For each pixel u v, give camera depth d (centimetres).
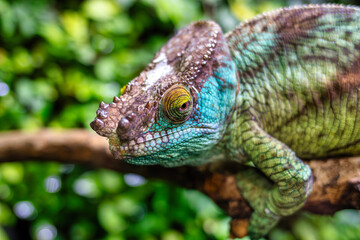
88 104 50
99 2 51
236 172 29
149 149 23
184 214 51
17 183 50
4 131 49
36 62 50
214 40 25
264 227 28
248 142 26
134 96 24
